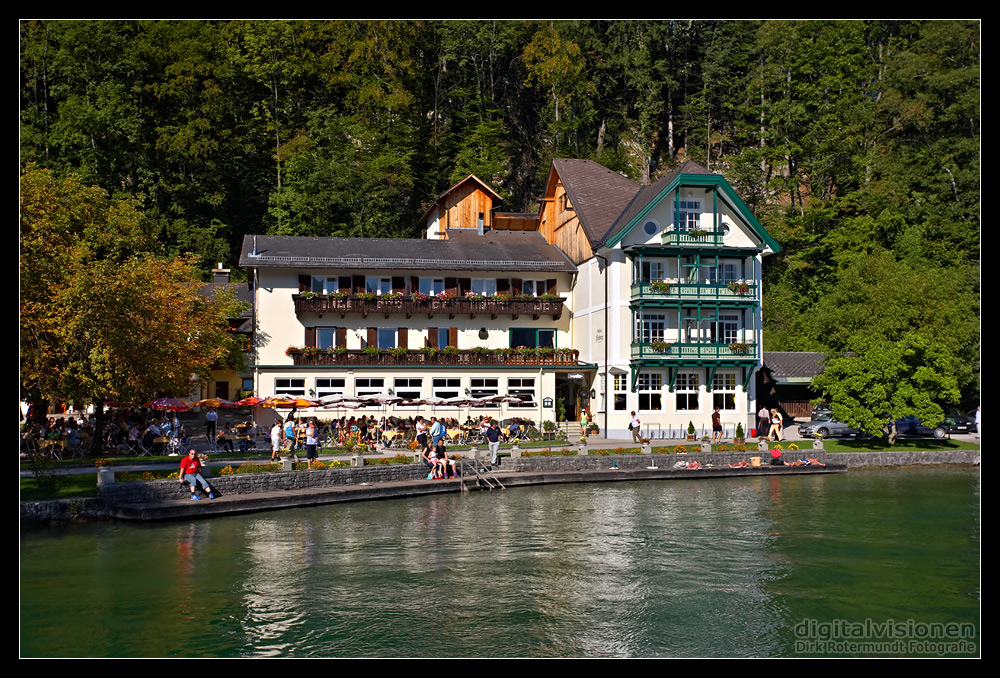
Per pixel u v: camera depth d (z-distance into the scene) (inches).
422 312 2249.0
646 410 2103.8
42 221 1464.1
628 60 4138.8
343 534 1106.7
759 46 3922.2
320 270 2207.2
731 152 4065.0
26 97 3105.3
